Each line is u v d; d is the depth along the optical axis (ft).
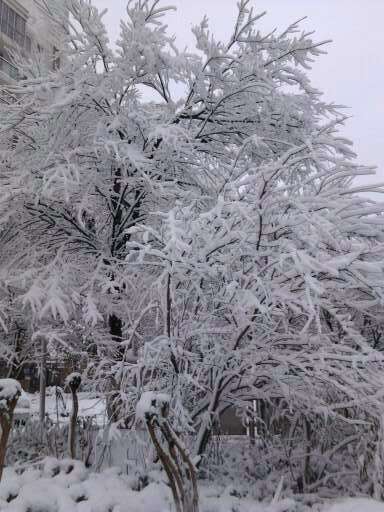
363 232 18.30
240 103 31.01
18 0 83.51
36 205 26.68
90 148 26.96
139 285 24.47
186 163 29.35
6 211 27.63
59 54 29.84
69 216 29.17
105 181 29.50
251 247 16.94
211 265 17.34
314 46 30.19
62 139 28.02
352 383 16.81
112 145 25.63
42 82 27.25
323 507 15.92
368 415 17.89
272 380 18.93
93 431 20.40
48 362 32.99
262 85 29.66
